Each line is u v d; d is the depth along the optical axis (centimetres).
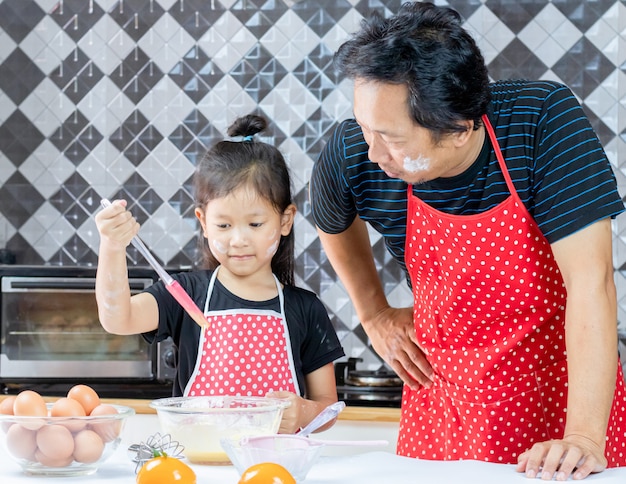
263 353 174
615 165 295
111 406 128
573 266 134
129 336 269
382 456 130
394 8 301
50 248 312
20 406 122
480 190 145
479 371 157
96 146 311
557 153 137
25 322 268
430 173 132
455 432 161
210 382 172
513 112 141
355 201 161
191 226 308
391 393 262
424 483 113
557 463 117
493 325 156
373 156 131
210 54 308
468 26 299
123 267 149
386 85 122
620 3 295
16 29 313
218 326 174
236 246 171
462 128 126
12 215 313
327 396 181
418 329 167
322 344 182
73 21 312
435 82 120
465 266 151
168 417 129
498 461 155
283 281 187
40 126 313
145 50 310
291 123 305
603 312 130
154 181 309
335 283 303
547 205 138
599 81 295
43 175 312
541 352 154
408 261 163
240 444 116
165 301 173
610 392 127
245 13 307
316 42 304
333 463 126
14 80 313
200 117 308
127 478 119
